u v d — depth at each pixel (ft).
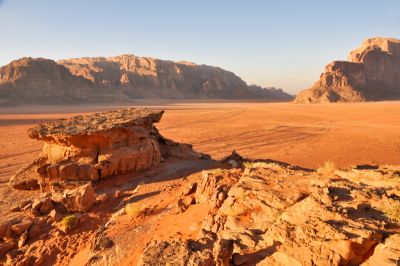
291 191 30.55
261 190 31.78
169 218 39.27
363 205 22.95
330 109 358.43
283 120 249.14
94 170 61.26
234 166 59.41
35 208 50.08
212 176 42.29
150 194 53.36
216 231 29.48
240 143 146.00
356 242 18.70
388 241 18.21
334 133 173.99
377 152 119.65
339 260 18.31
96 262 33.45
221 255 21.07
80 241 41.98
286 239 21.21
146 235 36.01
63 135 61.98
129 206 46.55
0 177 90.22
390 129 186.29
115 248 34.76
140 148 67.72
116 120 69.46
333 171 34.99
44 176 62.23
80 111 370.73
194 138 161.07
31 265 38.78
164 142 82.02
